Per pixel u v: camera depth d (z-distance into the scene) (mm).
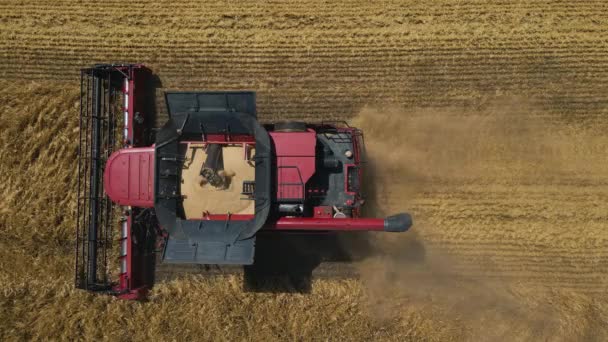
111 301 9617
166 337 9523
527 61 9836
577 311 9320
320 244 9648
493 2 9938
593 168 9648
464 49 9867
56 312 9617
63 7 10070
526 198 9672
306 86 9891
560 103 9797
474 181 9727
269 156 7547
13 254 9734
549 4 9914
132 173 7938
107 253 9617
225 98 7762
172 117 7824
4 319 9578
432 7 9961
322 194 8188
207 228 7660
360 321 9445
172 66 9953
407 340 9438
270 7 10000
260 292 9570
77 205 9352
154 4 10039
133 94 9188
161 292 9586
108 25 10055
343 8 9984
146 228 9328
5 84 9961
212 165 7711
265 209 7480
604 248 9555
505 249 9641
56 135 9836
